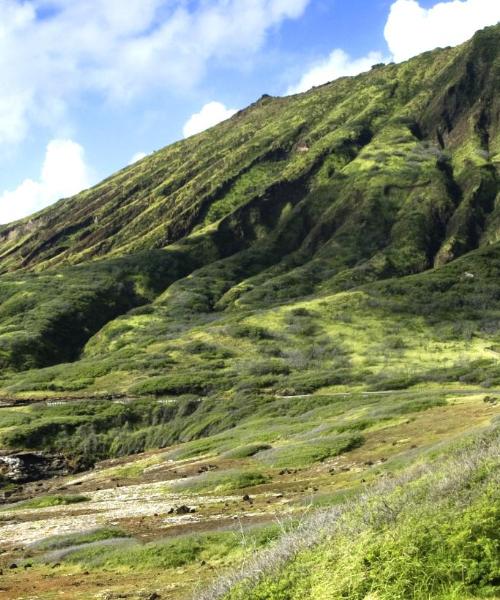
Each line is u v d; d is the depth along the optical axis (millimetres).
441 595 8906
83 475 93312
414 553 9961
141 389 138750
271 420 95625
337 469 49969
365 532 11422
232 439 87562
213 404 122812
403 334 176000
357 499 14727
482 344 163750
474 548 9523
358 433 64750
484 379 114750
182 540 28734
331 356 158125
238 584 12125
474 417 57312
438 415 64625
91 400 134250
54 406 129375
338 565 10727
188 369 154875
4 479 96938
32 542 39250
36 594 23906
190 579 22906
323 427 73062
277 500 41000
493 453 13000
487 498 10688
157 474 73312
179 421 118562
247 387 130750
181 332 199000
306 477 49844
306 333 179375
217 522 35344
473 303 198125
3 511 60844
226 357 164625
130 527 39031
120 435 116750
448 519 10617
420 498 12453
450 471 13180
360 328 181500
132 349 182125
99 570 27484
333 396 107688
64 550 32250
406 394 95750
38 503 61500
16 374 179625
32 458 103625
